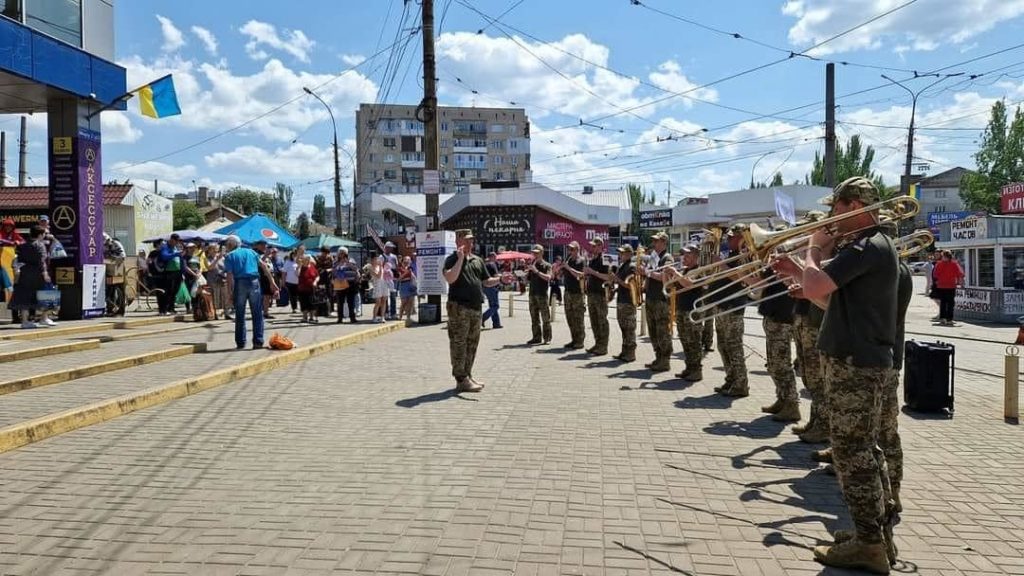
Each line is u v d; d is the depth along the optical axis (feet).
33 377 24.56
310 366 32.94
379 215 209.56
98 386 25.05
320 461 17.62
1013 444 20.11
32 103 48.73
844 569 11.89
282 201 304.91
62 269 47.24
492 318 54.44
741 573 11.72
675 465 17.78
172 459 17.60
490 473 16.88
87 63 47.19
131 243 109.40
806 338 19.92
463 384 27.04
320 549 12.39
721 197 120.88
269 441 19.42
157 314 56.13
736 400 25.95
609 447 19.38
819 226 12.49
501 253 121.19
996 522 14.20
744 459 18.39
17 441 18.28
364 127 321.52
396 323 52.65
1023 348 43.27
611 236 163.12
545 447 19.27
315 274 54.24
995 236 63.36
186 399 24.80
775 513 14.53
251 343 38.11
